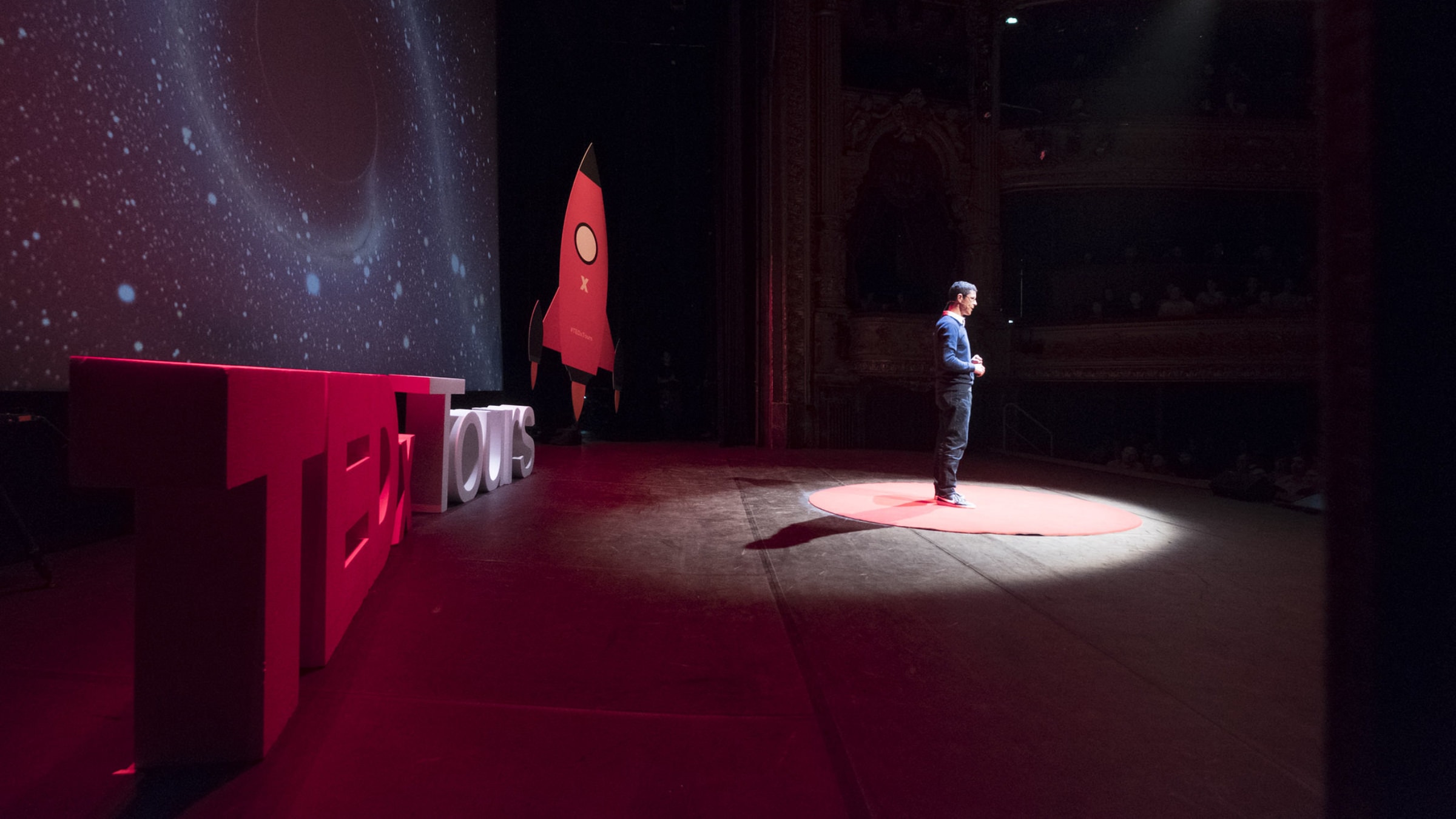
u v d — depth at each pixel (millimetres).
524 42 11094
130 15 3461
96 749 1672
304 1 4930
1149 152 12352
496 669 2193
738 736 1773
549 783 1550
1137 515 5215
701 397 13117
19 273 2934
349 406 2490
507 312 11297
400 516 3949
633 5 12328
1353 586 546
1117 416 13156
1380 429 521
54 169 3070
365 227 5777
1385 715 532
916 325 11648
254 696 1620
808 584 3199
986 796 1512
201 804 1452
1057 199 13758
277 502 1696
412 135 6582
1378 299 517
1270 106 12969
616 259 12609
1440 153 515
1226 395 13062
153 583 1580
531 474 7242
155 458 1387
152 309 3613
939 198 12344
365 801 1474
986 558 3748
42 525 3615
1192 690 2086
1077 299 13781
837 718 1884
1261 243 13750
